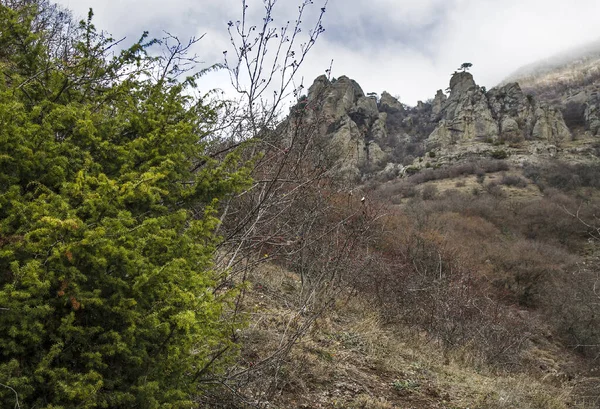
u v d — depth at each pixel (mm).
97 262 2209
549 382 9391
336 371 5402
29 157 2439
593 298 14672
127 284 2344
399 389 5551
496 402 5789
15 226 2326
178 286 2594
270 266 8203
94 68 3246
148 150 2982
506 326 11961
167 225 2832
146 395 2312
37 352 2143
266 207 4734
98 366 2225
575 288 17047
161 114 3178
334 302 6969
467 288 11812
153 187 2529
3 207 2334
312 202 6332
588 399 8422
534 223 33531
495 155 57156
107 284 2322
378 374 5898
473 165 52656
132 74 3230
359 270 8195
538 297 21203
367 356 6293
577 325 15344
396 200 37688
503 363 8906
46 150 2531
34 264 2025
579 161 54125
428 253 13320
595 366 12281
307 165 5902
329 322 6754
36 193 2469
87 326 2305
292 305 6645
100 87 3303
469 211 35938
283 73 4785
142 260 2414
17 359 2098
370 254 9188
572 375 11023
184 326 2357
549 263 23375
